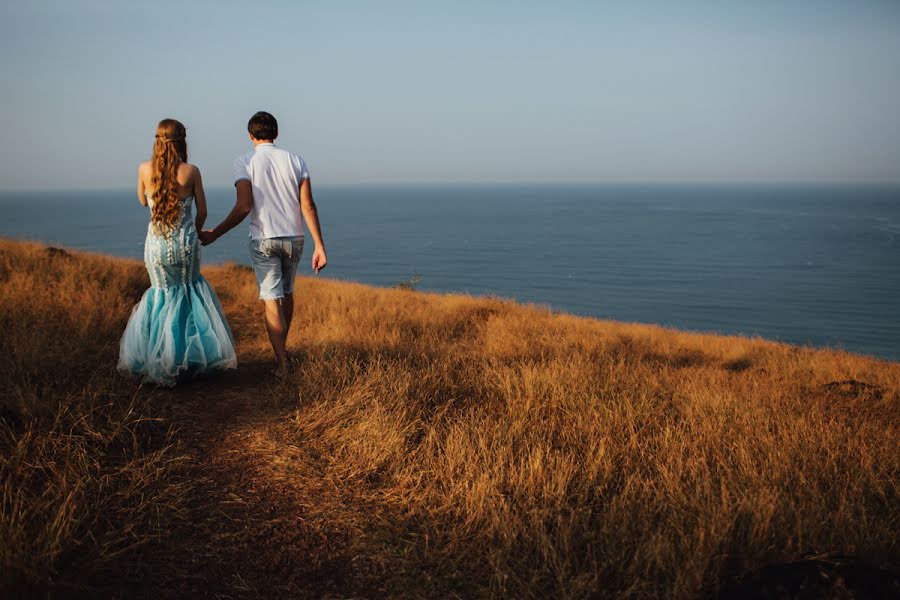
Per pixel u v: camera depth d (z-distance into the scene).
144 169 3.98
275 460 3.28
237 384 4.42
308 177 4.48
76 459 2.88
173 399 3.95
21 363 4.00
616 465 3.49
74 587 2.10
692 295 163.50
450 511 2.90
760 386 5.92
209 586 2.28
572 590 2.27
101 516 2.56
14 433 3.04
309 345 5.55
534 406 4.39
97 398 3.61
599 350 7.50
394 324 8.09
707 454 3.74
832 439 3.96
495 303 12.44
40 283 7.11
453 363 5.50
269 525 2.71
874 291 166.25
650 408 4.50
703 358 9.48
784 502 2.92
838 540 2.65
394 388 4.31
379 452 3.38
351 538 2.66
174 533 2.56
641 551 2.51
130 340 4.01
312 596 2.29
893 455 3.74
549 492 3.05
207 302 4.24
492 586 2.36
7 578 1.99
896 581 1.96
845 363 9.20
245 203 4.25
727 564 2.44
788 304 148.62
